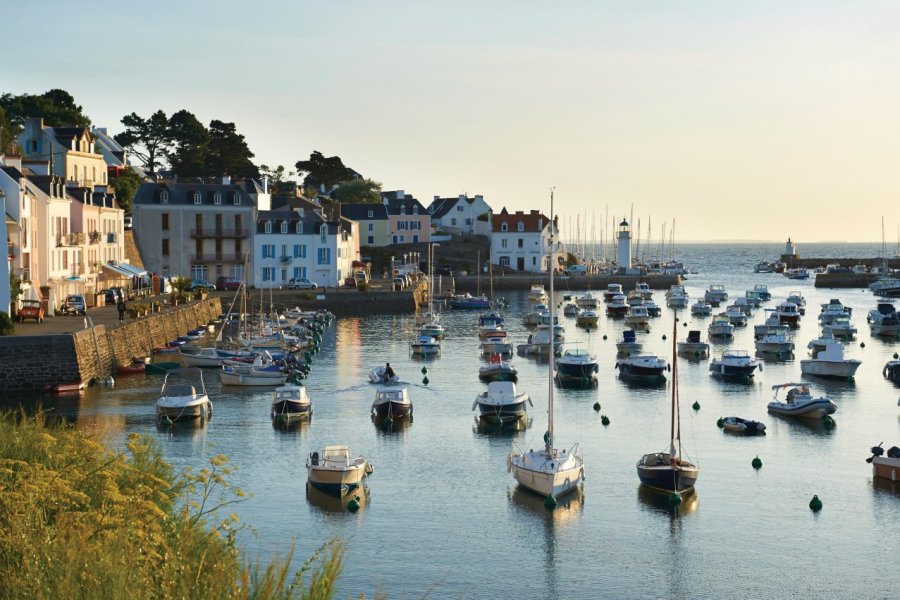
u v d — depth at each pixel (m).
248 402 73.38
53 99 179.75
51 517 24.69
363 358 98.50
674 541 44.03
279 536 43.97
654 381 85.31
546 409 72.31
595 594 38.62
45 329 83.88
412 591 38.56
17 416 65.12
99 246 120.81
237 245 152.38
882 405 74.12
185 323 111.81
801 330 131.25
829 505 48.91
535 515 47.16
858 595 38.66
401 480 52.72
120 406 70.19
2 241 86.81
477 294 180.38
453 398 76.50
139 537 22.48
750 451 59.22
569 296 172.12
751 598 38.38
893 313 125.62
